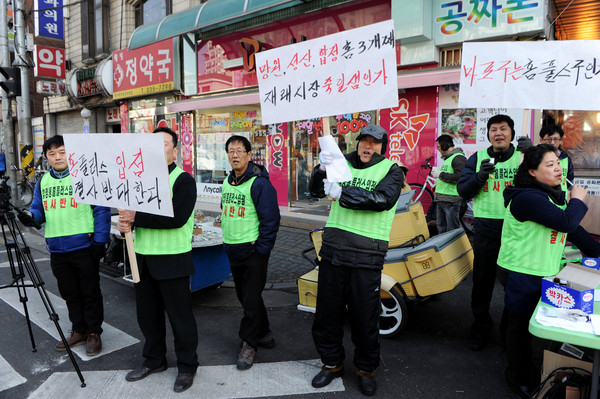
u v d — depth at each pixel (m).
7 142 10.82
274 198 3.41
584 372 2.46
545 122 7.15
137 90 11.62
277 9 8.47
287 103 3.14
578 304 2.27
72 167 3.22
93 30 14.02
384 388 3.09
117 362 3.51
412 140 7.35
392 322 4.02
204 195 10.83
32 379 3.27
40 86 13.51
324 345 3.09
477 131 6.72
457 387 3.09
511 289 2.83
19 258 3.47
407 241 4.05
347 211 2.95
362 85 2.84
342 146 8.30
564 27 8.48
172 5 11.44
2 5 10.62
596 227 3.83
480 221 3.53
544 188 2.71
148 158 2.75
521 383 2.94
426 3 6.67
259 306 3.43
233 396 2.99
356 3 7.70
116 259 5.95
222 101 9.39
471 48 3.38
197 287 4.65
